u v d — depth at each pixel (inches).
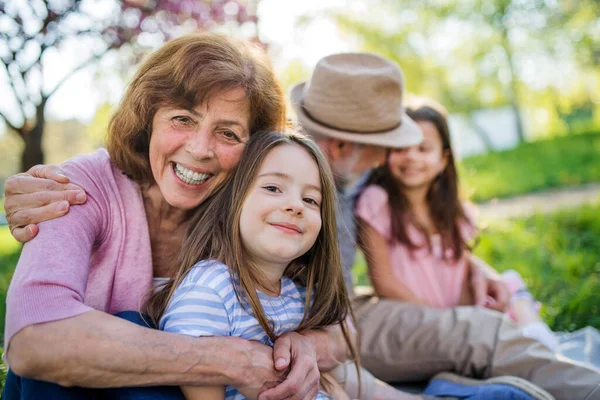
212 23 196.7
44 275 58.6
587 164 471.8
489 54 803.4
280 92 79.1
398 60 714.8
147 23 191.2
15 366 56.0
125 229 71.7
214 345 62.1
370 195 116.5
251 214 70.2
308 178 73.0
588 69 812.0
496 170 507.8
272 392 63.9
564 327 137.9
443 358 100.3
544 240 220.2
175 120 71.1
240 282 70.1
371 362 104.7
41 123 190.9
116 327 57.9
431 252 120.8
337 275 79.1
